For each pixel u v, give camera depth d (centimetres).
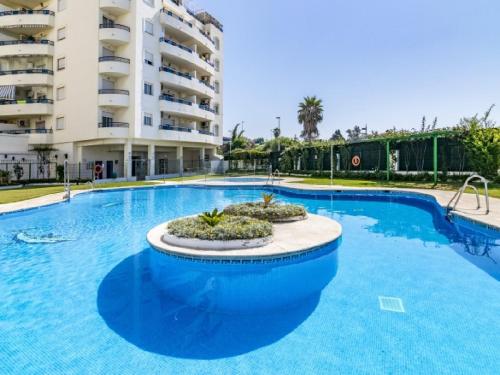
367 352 304
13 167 2600
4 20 2819
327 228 689
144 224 976
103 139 2698
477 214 843
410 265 563
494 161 1545
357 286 469
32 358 298
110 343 323
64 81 2808
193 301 426
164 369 280
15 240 768
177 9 3216
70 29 2766
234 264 501
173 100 3008
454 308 395
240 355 301
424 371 276
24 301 425
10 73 2827
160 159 3450
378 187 1650
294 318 375
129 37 2680
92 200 1575
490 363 286
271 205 845
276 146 4962
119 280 505
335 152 2628
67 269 557
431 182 1839
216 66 3956
